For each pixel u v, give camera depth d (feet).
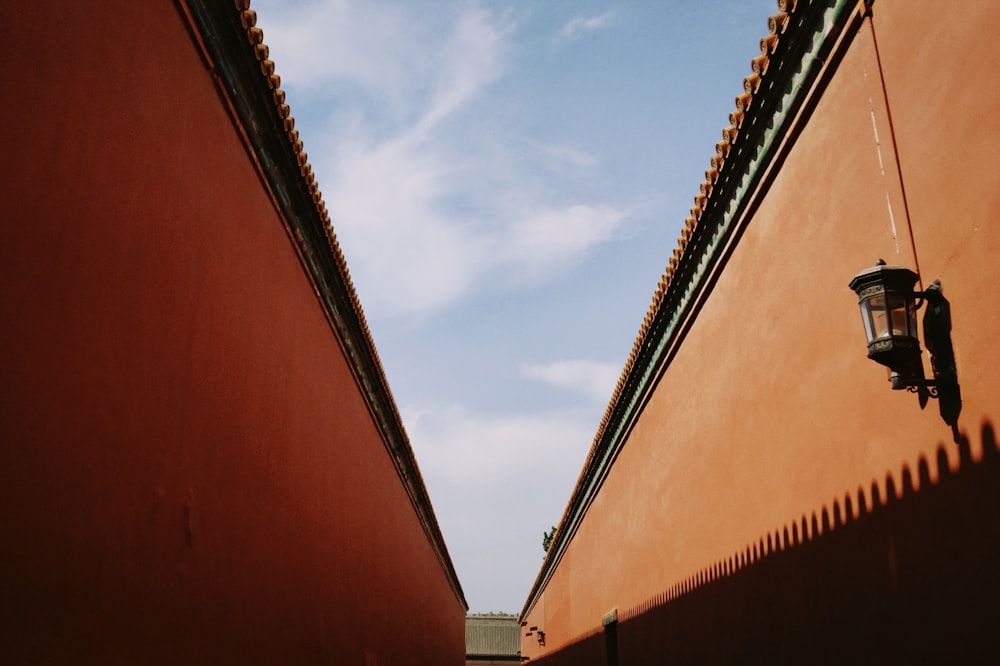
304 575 25.17
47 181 11.57
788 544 21.29
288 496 23.43
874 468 16.90
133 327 14.01
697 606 29.63
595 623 55.36
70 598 11.94
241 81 18.38
